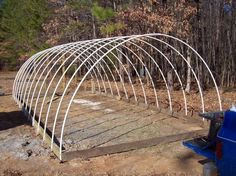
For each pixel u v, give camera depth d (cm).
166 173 505
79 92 1431
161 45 1468
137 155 596
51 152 617
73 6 1736
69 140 692
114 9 1562
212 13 1636
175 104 1098
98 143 673
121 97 1218
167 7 1253
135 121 866
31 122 874
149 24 1273
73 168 538
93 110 1030
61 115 960
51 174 514
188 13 1224
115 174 508
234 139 366
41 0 2003
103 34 1498
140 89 1505
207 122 780
